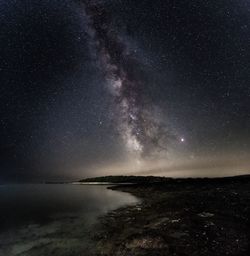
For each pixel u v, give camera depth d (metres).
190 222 7.84
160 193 14.40
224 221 7.75
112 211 10.71
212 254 5.60
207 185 15.43
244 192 12.11
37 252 6.43
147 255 5.80
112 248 6.37
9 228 8.65
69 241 7.10
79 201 13.67
